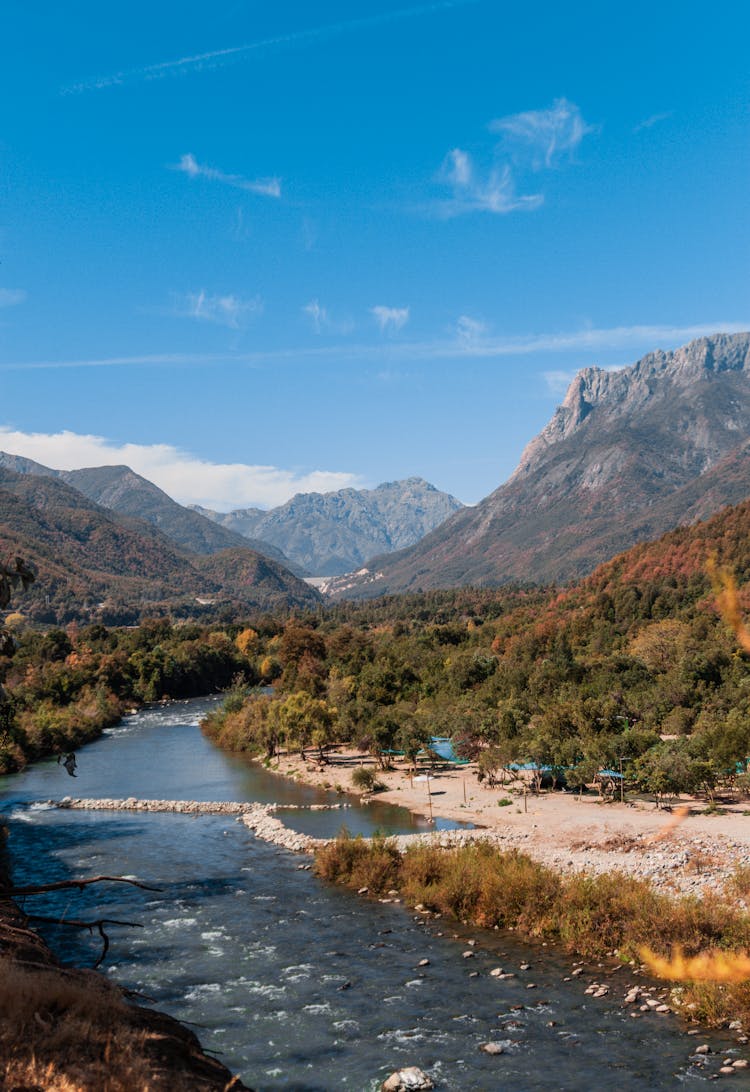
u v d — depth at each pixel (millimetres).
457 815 56438
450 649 165375
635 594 158375
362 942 31453
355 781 67375
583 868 37812
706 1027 23438
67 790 70312
